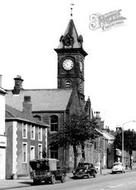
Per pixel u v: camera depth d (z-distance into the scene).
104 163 102.38
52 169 43.00
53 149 71.06
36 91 77.00
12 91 77.38
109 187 34.41
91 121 62.56
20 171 53.09
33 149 58.12
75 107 76.69
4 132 50.41
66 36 93.25
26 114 59.22
